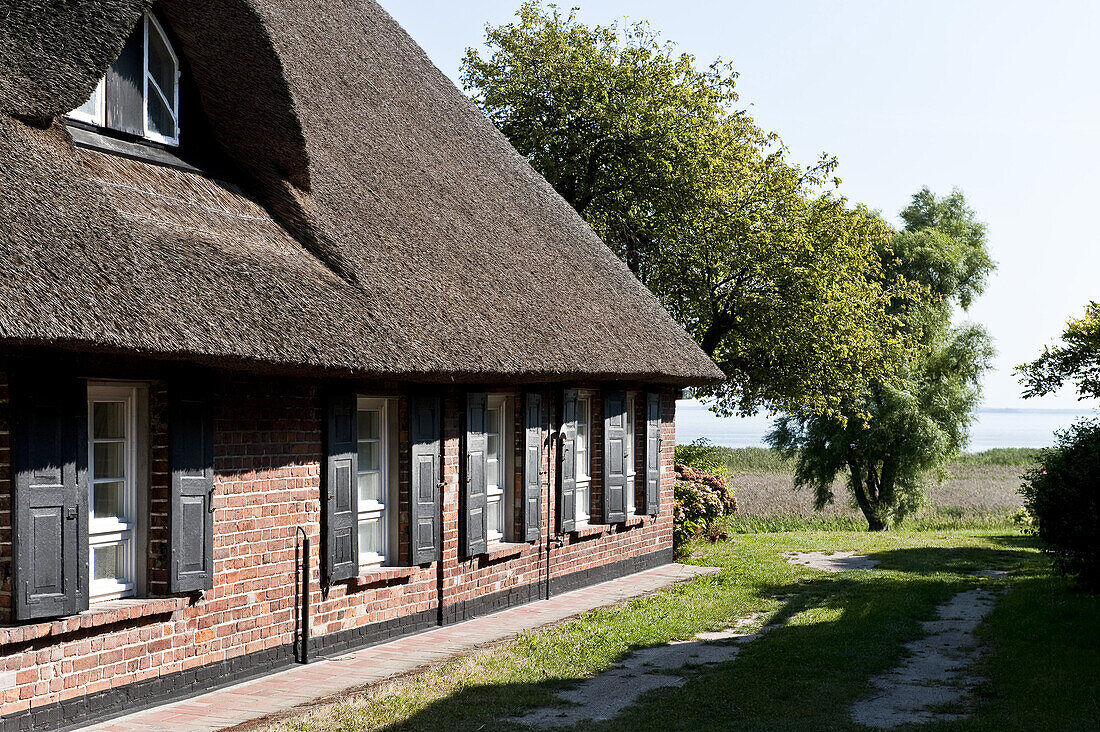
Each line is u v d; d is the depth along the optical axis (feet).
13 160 23.47
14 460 23.25
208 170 33.17
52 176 23.97
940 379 126.72
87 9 27.30
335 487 33.32
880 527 123.54
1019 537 80.28
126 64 31.19
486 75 89.25
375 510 36.68
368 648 35.01
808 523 123.34
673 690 29.01
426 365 31.19
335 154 38.99
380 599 35.99
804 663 31.96
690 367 52.65
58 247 22.44
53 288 21.47
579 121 85.30
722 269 83.97
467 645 35.65
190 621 28.14
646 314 53.88
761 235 81.56
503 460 45.24
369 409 37.06
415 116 49.96
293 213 33.14
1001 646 34.55
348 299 30.94
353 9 53.67
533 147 85.66
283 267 29.89
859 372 87.97
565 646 35.01
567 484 48.32
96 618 25.09
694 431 630.33
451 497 39.68
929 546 72.74
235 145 33.76
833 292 82.84
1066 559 45.29
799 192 87.40
